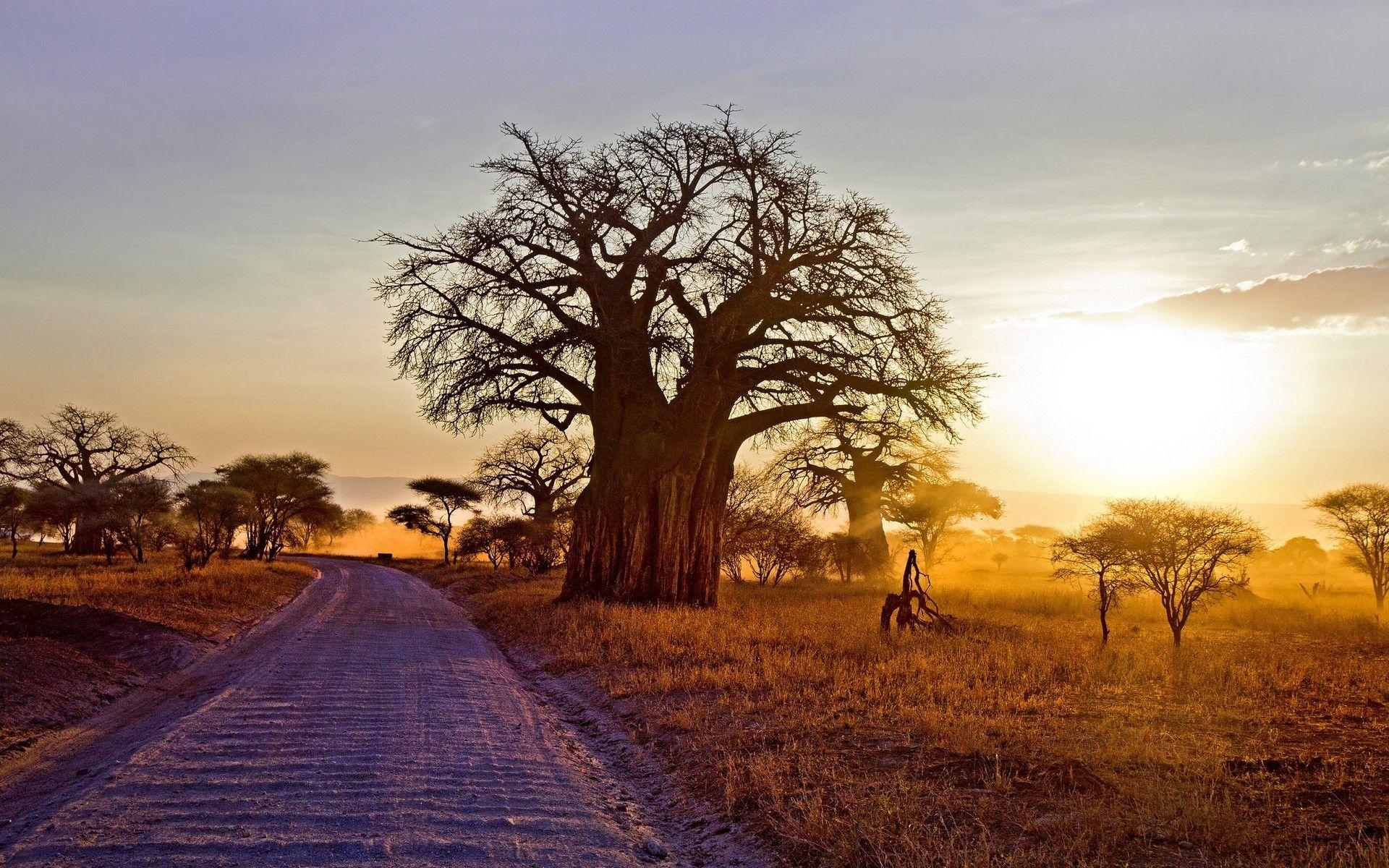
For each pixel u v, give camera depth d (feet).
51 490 181.57
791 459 124.88
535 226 77.41
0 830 19.43
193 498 141.28
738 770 23.50
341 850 17.70
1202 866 16.11
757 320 81.66
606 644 50.16
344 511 290.56
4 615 54.60
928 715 28.60
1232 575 56.39
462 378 80.23
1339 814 18.86
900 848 17.10
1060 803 19.63
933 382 76.64
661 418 80.59
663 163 78.89
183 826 19.03
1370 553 110.63
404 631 65.62
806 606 81.61
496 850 18.08
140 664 46.01
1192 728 28.12
